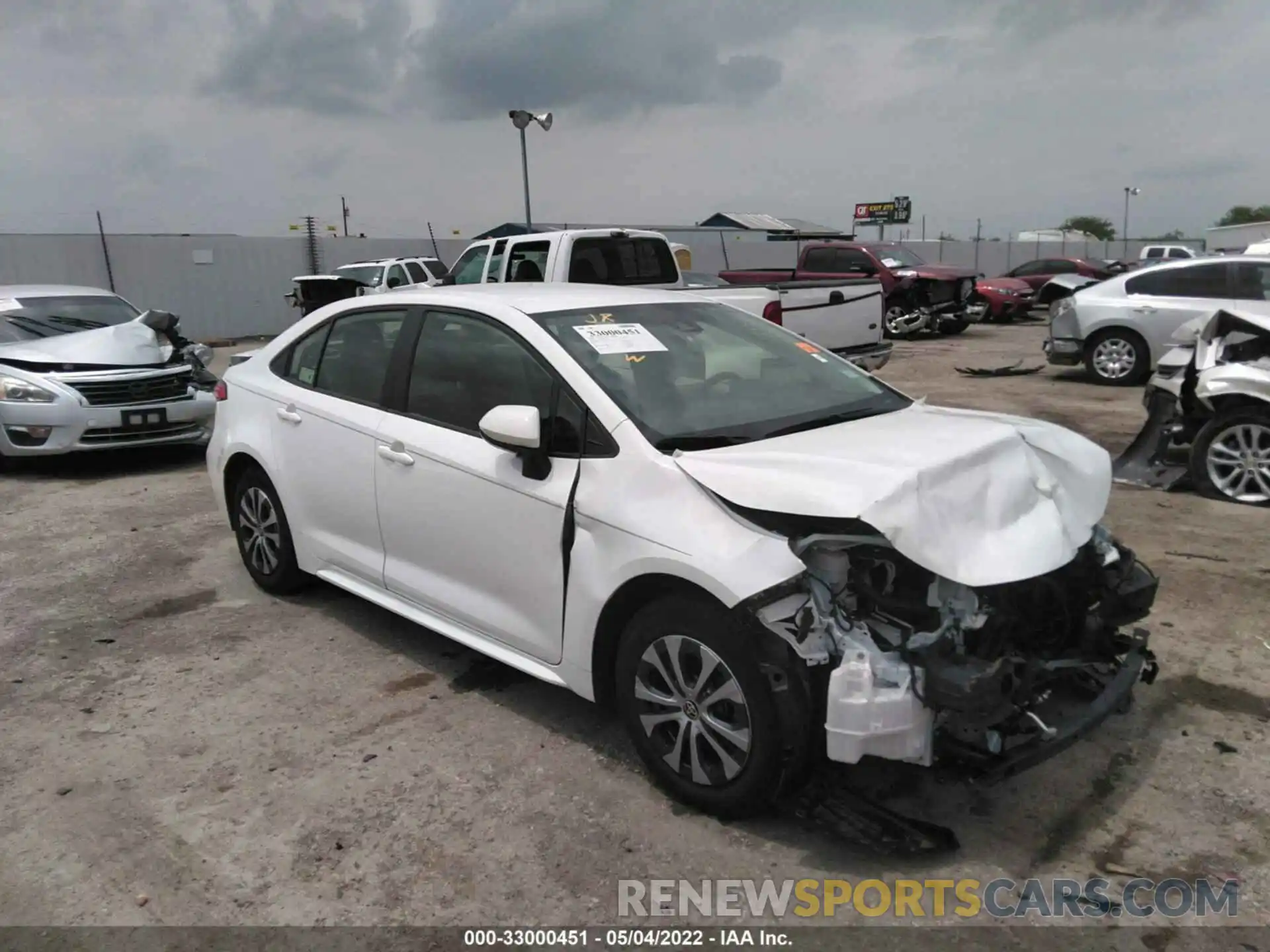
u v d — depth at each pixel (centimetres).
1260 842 310
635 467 336
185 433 915
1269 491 676
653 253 1134
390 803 339
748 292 889
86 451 973
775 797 310
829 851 309
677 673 322
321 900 292
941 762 296
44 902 293
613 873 301
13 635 498
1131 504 695
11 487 845
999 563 294
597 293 441
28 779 361
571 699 415
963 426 363
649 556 318
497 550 381
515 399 383
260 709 412
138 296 2520
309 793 347
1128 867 300
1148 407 758
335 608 526
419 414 423
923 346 1891
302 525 493
